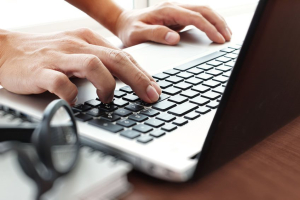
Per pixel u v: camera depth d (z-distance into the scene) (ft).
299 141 1.38
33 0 3.65
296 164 1.23
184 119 1.44
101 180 0.97
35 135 0.94
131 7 4.39
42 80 1.56
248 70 1.01
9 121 1.25
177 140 1.25
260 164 1.22
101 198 0.98
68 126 1.06
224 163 1.16
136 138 1.24
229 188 1.08
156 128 1.35
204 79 1.92
